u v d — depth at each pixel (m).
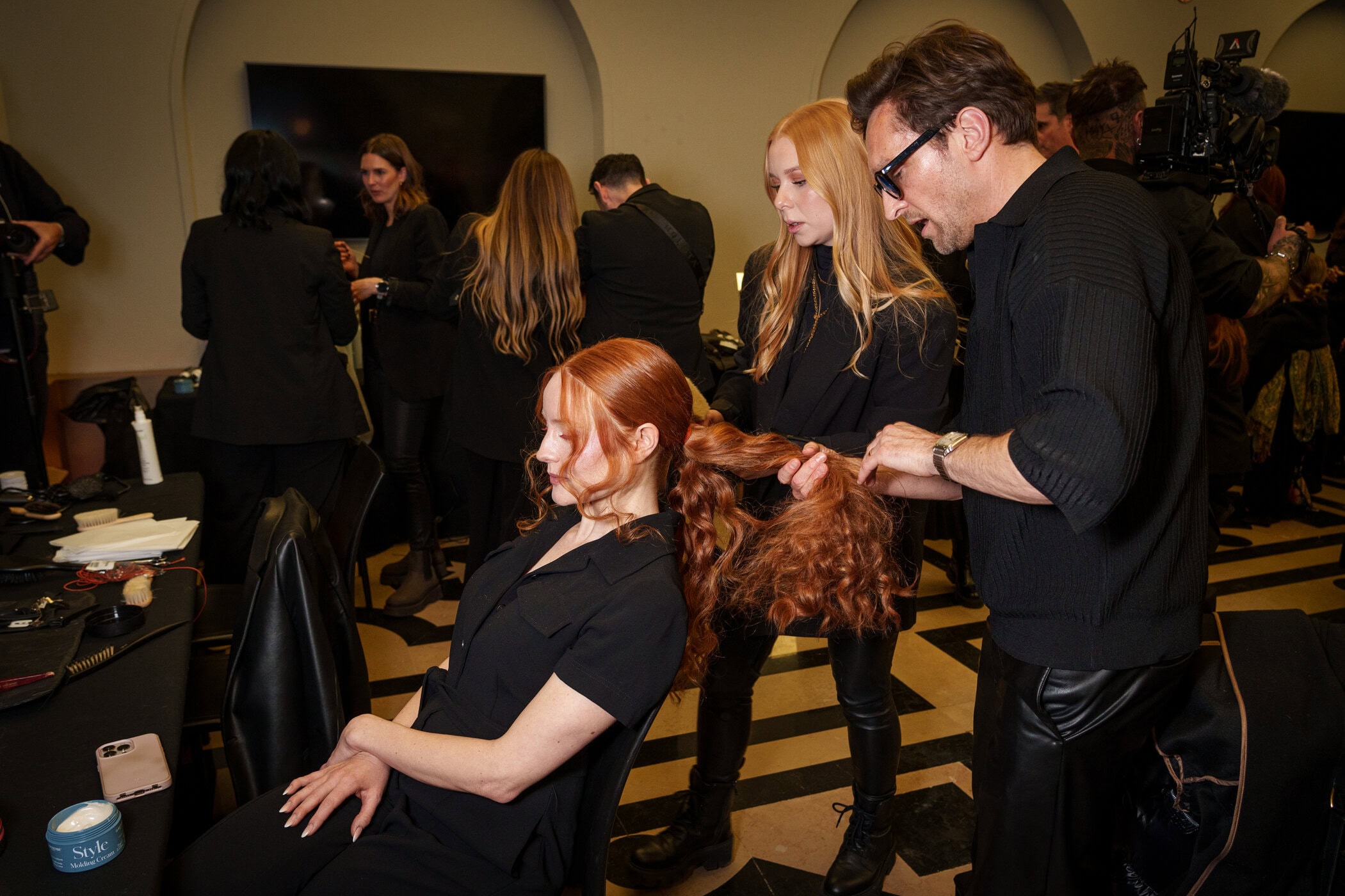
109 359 3.93
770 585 1.40
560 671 1.10
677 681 1.33
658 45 4.56
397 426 3.25
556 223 2.50
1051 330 1.05
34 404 2.37
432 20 4.30
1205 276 2.04
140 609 1.53
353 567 2.06
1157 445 1.15
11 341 2.52
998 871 1.33
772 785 2.19
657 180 4.70
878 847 1.79
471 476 2.75
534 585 1.22
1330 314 4.91
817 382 1.63
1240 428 2.73
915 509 1.63
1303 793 1.27
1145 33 5.64
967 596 3.29
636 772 2.24
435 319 3.32
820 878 1.86
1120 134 2.27
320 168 4.20
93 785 1.06
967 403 1.32
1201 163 2.04
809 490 1.35
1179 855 1.37
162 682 1.34
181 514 2.19
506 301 2.52
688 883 1.84
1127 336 1.00
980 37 1.14
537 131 4.53
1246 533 4.22
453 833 1.15
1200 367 1.19
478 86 4.39
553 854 1.15
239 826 1.18
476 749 1.13
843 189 1.52
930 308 1.57
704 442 1.30
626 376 1.20
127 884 0.89
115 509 2.16
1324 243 6.62
